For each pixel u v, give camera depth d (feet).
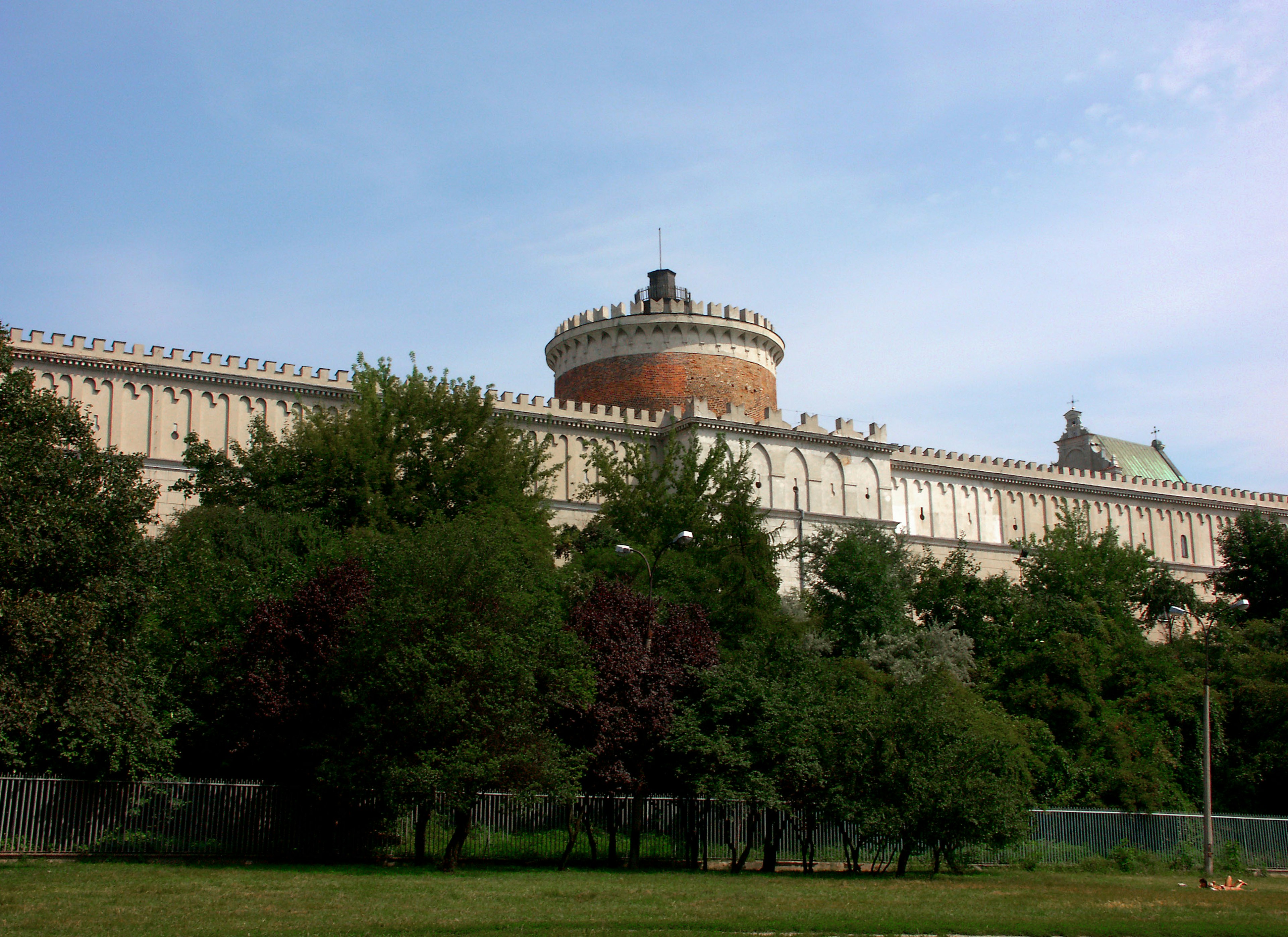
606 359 283.38
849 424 275.59
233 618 136.36
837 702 128.36
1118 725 177.37
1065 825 146.30
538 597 123.44
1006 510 325.62
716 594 174.09
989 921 79.00
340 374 238.07
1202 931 76.95
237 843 115.85
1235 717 192.75
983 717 157.69
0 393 106.11
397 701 111.34
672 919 75.31
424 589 114.73
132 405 220.23
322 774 113.70
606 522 202.69
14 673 98.94
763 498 260.21
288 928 66.95
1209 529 361.51
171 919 69.26
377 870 106.93
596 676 122.83
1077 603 223.71
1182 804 172.14
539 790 116.67
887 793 123.03
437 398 189.67
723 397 279.90
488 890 89.92
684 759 125.90
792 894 94.27
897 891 100.22
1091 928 76.74
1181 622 260.01
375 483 177.88
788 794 126.21
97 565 105.60
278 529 163.12
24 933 62.64
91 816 110.63
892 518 276.21
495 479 185.98
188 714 123.85
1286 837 158.92
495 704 111.86
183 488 186.91
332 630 121.70
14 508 98.53
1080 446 382.63
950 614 215.92
